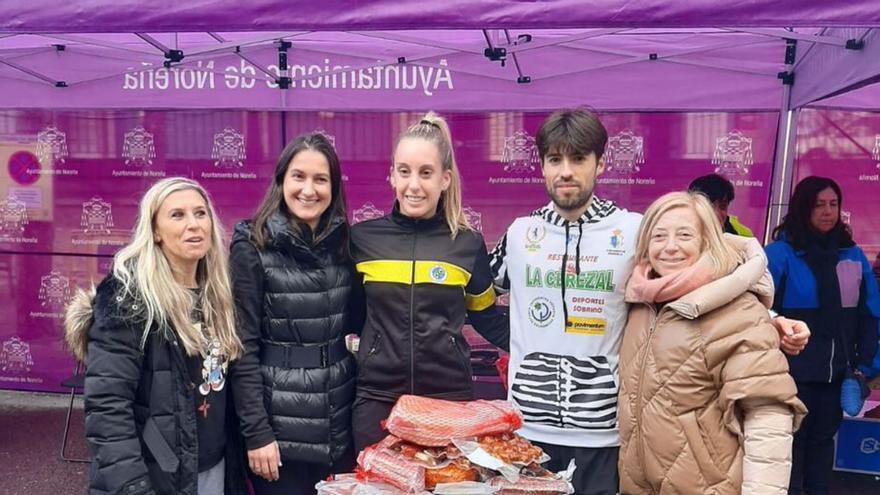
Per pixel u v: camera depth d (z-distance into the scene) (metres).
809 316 3.19
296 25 2.05
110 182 5.05
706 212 1.86
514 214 4.80
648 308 1.93
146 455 1.86
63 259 5.16
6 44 4.68
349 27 2.03
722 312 1.77
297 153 2.07
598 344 2.06
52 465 4.10
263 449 2.05
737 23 1.86
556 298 2.10
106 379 1.80
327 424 2.11
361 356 2.18
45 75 4.87
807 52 3.88
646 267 1.93
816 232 3.21
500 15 1.97
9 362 5.32
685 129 4.57
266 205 2.15
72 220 5.12
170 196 1.91
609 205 2.12
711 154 4.55
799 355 3.19
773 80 4.36
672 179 4.62
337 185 2.16
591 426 2.03
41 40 4.60
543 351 2.11
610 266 2.05
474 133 4.78
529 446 1.74
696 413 1.79
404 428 1.72
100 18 2.10
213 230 2.01
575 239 2.09
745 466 1.73
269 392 2.10
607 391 2.04
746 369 1.70
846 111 4.38
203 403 1.96
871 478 3.92
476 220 4.84
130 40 4.38
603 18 1.92
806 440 3.34
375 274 2.14
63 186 5.09
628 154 4.65
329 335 2.13
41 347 5.28
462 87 4.67
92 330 1.85
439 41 3.78
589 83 4.55
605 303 2.05
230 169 4.96
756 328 1.74
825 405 3.25
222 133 4.93
